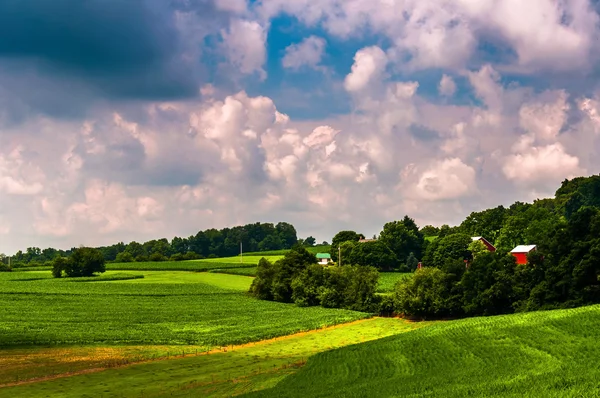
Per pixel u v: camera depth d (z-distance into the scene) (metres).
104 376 58.25
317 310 113.06
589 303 82.56
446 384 45.56
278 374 57.50
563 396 36.25
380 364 58.50
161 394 50.56
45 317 101.56
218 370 60.84
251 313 109.69
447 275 98.75
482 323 72.00
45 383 55.34
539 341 59.28
